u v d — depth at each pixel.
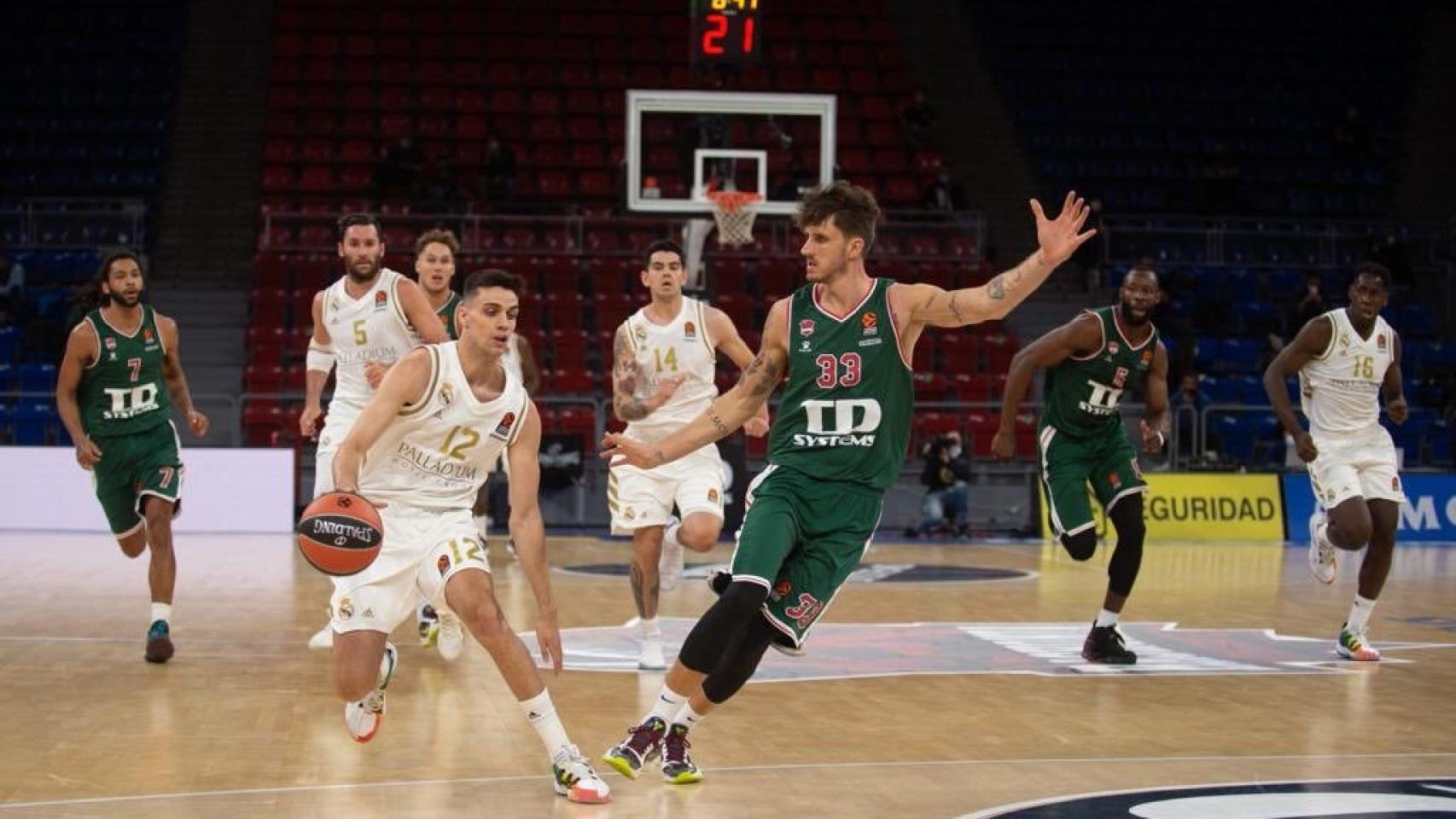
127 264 8.45
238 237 25.48
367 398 8.50
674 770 5.69
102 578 12.70
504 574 13.51
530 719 5.53
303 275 23.64
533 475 5.66
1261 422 22.08
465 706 7.18
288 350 22.33
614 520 8.45
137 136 27.23
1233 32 31.23
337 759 6.00
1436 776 5.92
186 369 22.45
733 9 16.91
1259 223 27.23
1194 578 14.45
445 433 5.62
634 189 19.52
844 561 5.71
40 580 12.53
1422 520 20.31
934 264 24.78
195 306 23.84
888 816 5.20
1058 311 24.89
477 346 5.56
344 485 5.37
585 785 5.37
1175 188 27.62
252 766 5.86
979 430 21.95
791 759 6.15
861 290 5.75
